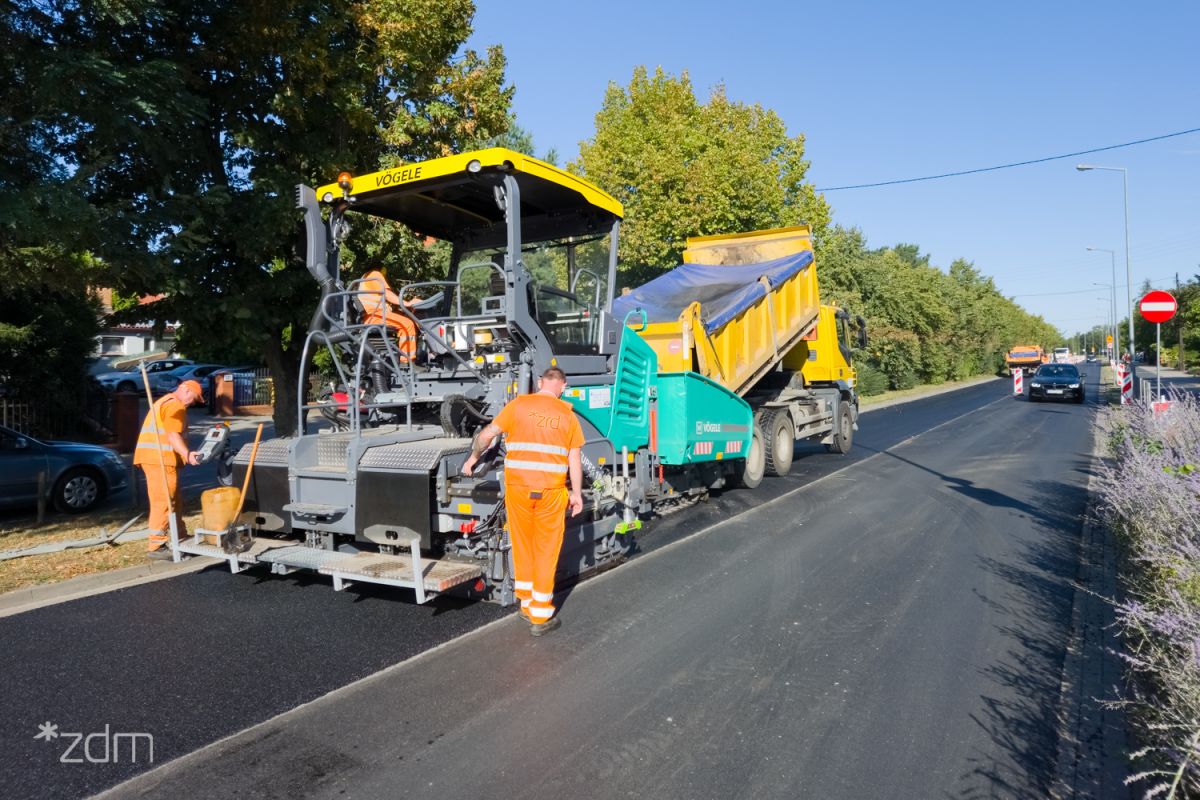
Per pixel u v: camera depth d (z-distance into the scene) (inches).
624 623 210.5
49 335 651.5
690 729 150.6
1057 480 436.5
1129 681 168.7
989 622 208.4
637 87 888.3
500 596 219.6
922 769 135.9
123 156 353.7
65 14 314.3
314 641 199.8
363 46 399.5
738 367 410.0
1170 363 2228.1
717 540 304.0
